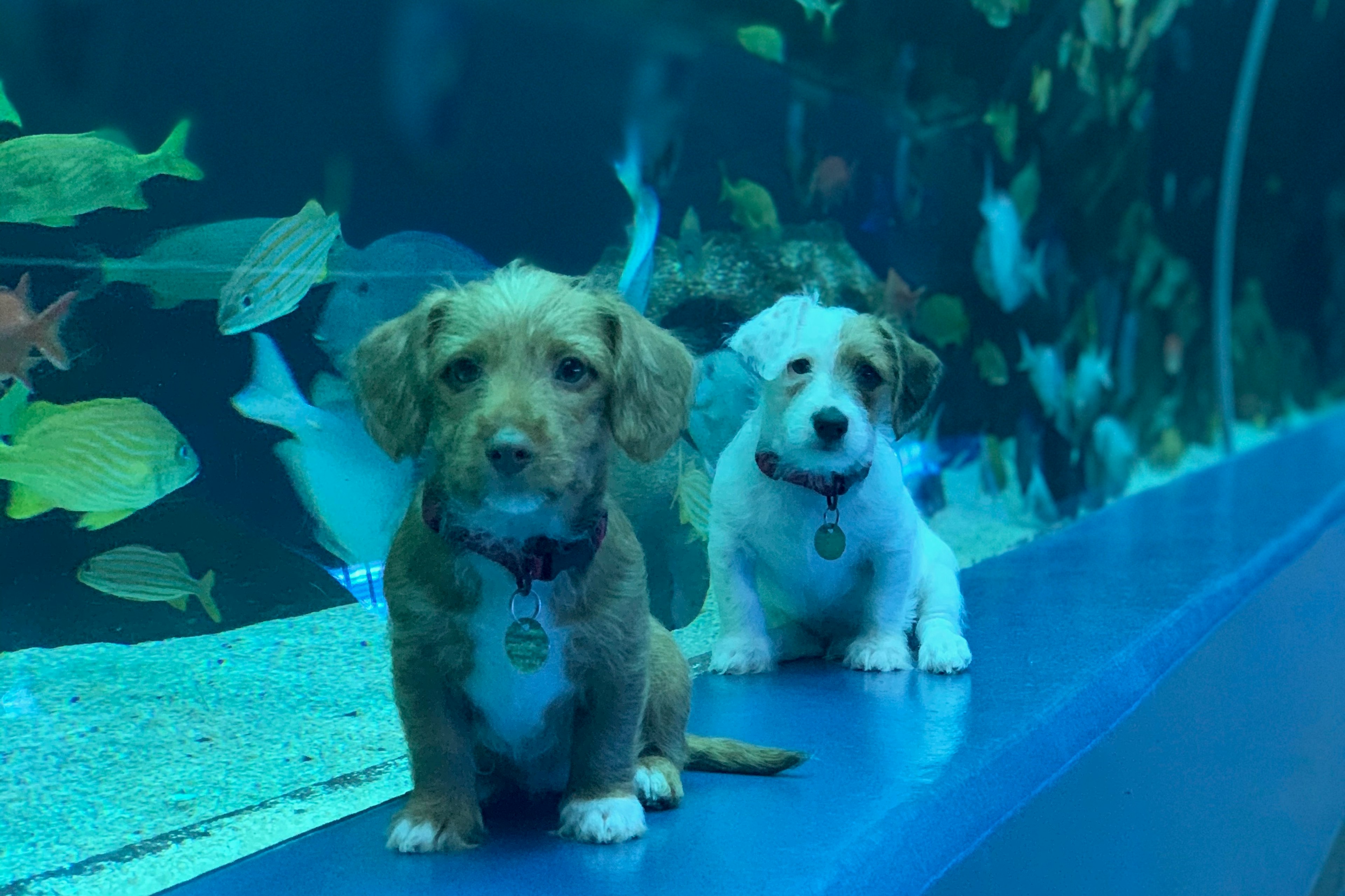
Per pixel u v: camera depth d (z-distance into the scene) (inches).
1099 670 45.2
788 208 57.9
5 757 32.3
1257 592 62.7
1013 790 36.5
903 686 44.1
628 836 31.0
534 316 29.0
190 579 38.1
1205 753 41.8
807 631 50.1
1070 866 33.5
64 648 36.5
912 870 31.2
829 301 55.5
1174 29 102.7
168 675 36.5
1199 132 123.0
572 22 48.6
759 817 32.4
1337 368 233.1
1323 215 205.8
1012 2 68.8
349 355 36.3
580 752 31.5
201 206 39.3
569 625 29.6
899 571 46.3
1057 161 84.3
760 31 53.7
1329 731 44.8
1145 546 71.2
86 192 35.3
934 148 68.3
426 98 45.1
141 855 30.3
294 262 39.0
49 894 28.7
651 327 30.8
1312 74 163.5
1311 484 100.4
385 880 29.3
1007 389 77.7
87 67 37.4
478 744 32.7
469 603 29.5
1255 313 170.1
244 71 40.5
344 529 40.4
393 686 33.0
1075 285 90.1
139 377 36.5
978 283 74.1
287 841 31.6
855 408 42.4
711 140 54.5
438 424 29.5
